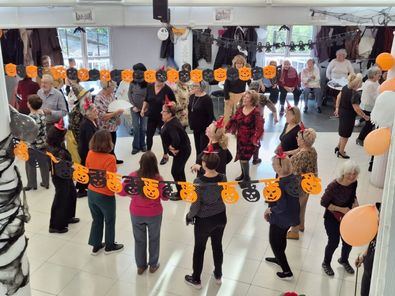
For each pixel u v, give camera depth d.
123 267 4.14
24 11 6.97
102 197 4.05
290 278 3.94
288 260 4.23
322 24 7.47
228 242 4.53
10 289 2.93
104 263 4.19
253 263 4.19
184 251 4.38
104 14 7.15
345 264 4.07
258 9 7.33
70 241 4.55
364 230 2.50
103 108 5.88
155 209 3.78
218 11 7.30
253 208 5.22
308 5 7.35
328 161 6.71
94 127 5.10
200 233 3.61
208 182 3.43
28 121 2.77
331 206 3.78
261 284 3.90
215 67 9.05
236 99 6.96
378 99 2.45
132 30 9.49
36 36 8.08
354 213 2.54
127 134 7.87
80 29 7.45
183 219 4.96
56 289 3.83
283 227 3.69
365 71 9.16
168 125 5.05
